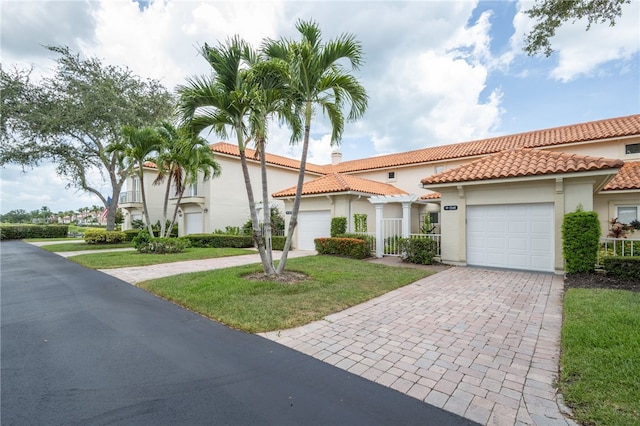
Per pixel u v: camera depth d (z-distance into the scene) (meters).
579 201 9.16
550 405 2.86
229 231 20.69
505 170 10.30
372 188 17.64
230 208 21.88
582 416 2.64
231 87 7.85
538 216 9.87
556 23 7.73
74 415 2.68
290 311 5.66
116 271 10.11
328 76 7.88
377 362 3.76
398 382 3.29
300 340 4.45
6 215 73.62
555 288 7.61
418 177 21.52
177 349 4.14
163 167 16.62
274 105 8.31
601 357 3.58
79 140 23.08
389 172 23.05
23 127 20.89
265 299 6.40
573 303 5.72
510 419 2.66
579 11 7.39
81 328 4.94
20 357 3.88
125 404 2.87
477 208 11.04
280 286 7.37
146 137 15.57
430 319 5.35
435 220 20.98
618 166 8.26
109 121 21.64
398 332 4.75
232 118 8.16
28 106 20.20
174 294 6.82
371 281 8.23
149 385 3.21
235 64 7.62
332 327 4.96
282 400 2.94
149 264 11.70
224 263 12.04
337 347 4.20
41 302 6.49
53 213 84.38
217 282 7.73
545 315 5.55
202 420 2.63
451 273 9.70
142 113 23.14
